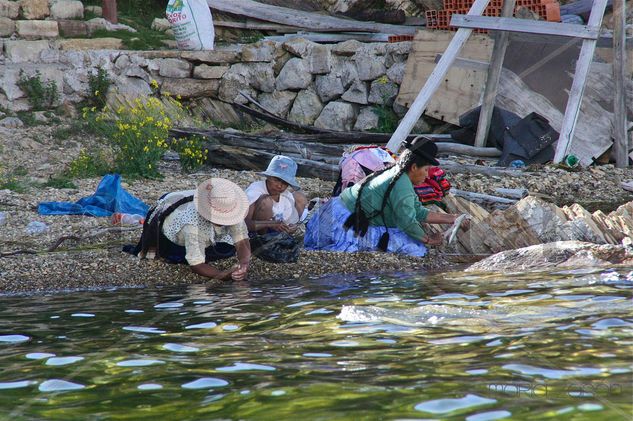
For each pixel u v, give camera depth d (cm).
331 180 2019
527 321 659
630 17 2402
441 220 1170
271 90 2888
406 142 1177
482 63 2509
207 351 612
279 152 2205
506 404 435
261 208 1134
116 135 2078
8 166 2123
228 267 1071
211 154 2156
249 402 466
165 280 1038
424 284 910
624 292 770
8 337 701
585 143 2294
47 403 485
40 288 1007
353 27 3044
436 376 502
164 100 2797
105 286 1016
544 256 1035
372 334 642
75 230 1404
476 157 2317
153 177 2012
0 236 1364
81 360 598
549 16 2480
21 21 2745
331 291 896
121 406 473
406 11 3088
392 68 2762
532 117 2255
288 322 717
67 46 2761
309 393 477
